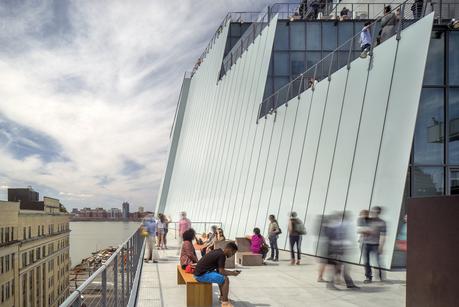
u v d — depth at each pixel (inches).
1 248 2186.3
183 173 2101.4
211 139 1600.6
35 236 2987.2
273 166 895.7
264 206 885.2
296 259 641.6
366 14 1232.2
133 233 466.0
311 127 767.1
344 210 586.9
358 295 369.4
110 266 185.6
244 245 647.8
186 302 337.1
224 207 1189.7
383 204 512.7
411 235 222.5
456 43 619.8
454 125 605.9
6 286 2256.4
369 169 559.8
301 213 709.9
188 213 1747.0
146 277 482.6
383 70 589.9
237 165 1163.9
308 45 1205.7
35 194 3882.9
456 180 591.2
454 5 694.5
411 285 220.8
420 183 589.3
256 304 339.9
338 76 717.3
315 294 378.0
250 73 1253.1
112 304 195.5
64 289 4136.3
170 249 831.7
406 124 510.9
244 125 1194.6
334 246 417.1
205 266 328.8
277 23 1207.6
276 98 992.9
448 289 195.0
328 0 1359.5
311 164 726.5
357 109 630.5
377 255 438.0
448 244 196.7
